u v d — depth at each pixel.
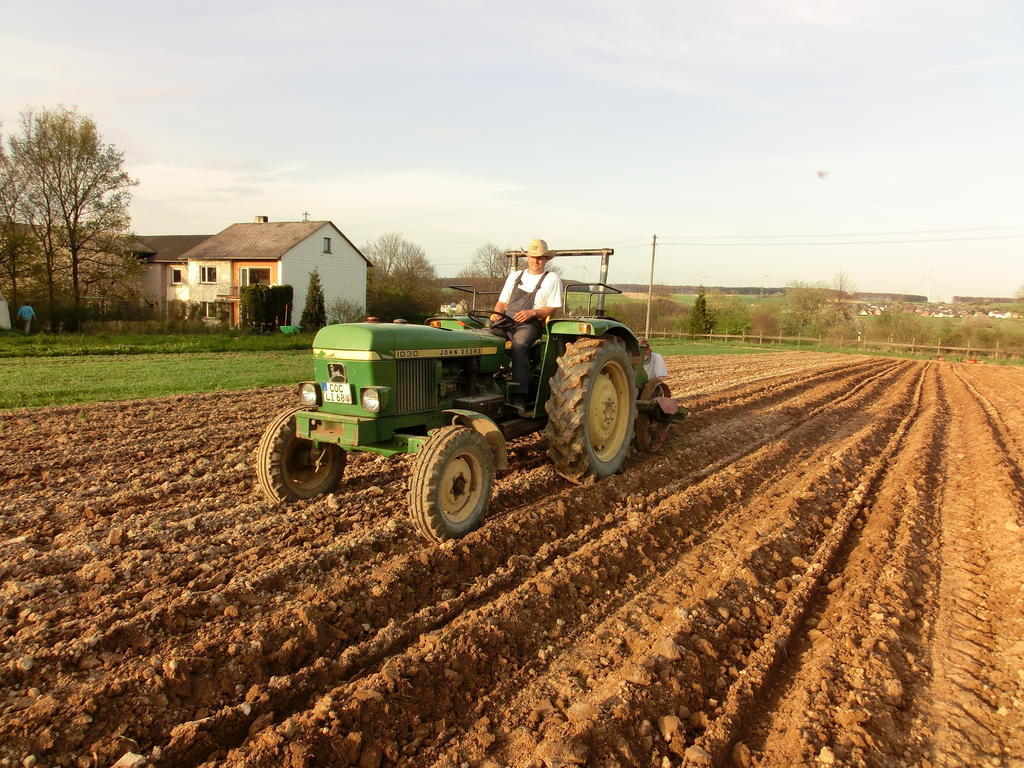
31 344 18.27
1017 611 3.75
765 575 4.13
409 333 4.67
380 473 5.85
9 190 25.61
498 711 2.76
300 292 36.44
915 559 4.54
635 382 6.64
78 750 2.38
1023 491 6.30
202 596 3.40
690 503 5.28
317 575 3.78
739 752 2.58
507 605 3.46
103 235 27.78
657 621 3.51
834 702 2.90
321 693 2.84
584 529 4.75
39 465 5.92
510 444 6.99
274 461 4.82
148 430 7.54
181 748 2.44
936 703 2.95
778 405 11.58
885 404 13.02
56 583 3.55
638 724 2.67
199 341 21.48
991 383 19.97
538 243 5.88
